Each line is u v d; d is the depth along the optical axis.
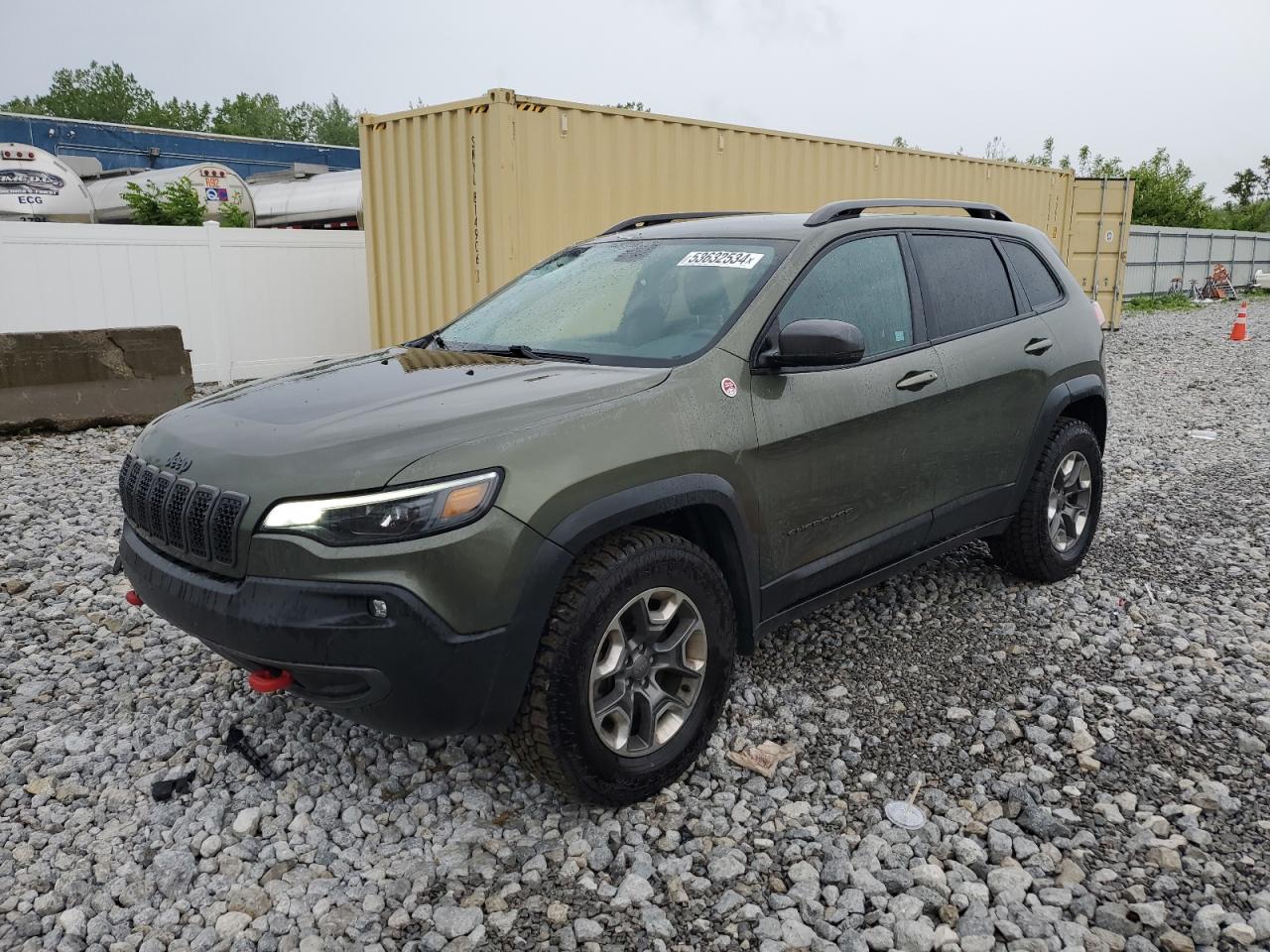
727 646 3.24
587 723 2.84
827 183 11.38
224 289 11.96
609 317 3.72
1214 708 3.71
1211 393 11.45
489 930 2.57
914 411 3.85
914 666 4.08
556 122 8.59
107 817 3.05
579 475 2.78
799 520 3.48
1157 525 6.01
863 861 2.82
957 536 4.33
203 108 101.25
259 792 3.18
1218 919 2.56
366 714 2.73
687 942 2.53
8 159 17.03
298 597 2.61
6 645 4.25
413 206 9.50
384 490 2.61
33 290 10.82
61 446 8.08
